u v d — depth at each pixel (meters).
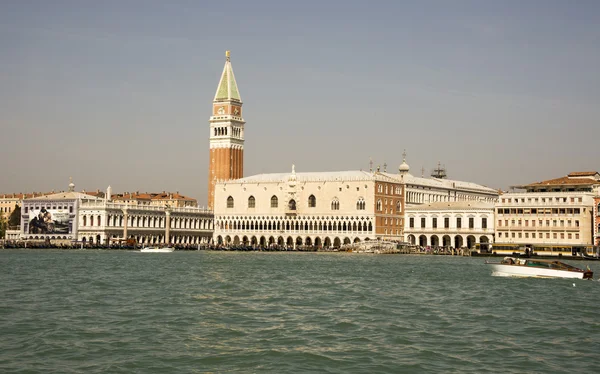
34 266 155.38
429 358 58.50
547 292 103.00
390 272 144.12
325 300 91.50
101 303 86.50
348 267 161.12
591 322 75.44
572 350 61.66
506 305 88.00
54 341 63.56
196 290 101.88
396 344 63.53
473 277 130.38
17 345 61.94
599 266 182.00
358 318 76.62
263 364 56.56
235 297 93.75
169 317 76.19
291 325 72.12
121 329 69.25
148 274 132.12
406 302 90.31
